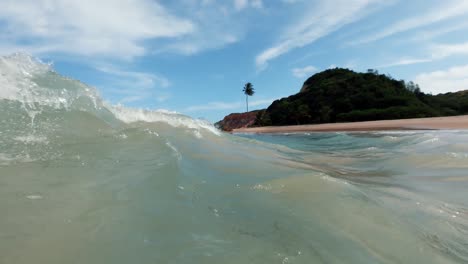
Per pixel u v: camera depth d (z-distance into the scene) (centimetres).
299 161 662
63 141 364
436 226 282
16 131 344
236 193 317
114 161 340
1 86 388
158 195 267
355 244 228
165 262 169
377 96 5025
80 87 530
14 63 430
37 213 202
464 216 314
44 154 315
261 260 185
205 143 648
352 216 279
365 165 651
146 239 192
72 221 199
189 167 391
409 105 4519
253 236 218
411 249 232
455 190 414
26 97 409
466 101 5491
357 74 6103
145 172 319
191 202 268
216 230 220
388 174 536
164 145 453
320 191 337
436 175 506
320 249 212
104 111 559
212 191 311
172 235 202
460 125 1872
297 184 357
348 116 4653
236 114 8756
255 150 707
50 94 450
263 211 272
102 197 243
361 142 1221
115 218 212
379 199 349
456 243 252
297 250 205
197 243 196
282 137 2256
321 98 5772
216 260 178
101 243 179
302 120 5441
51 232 182
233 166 455
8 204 207
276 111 6344
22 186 238
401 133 1642
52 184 252
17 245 164
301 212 278
